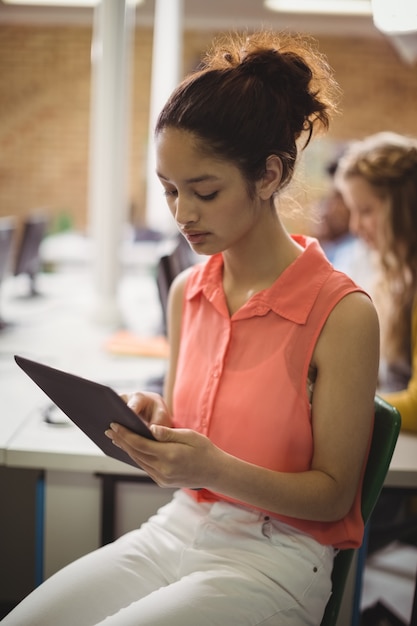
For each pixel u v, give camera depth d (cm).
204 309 118
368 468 111
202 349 116
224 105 97
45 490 149
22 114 661
